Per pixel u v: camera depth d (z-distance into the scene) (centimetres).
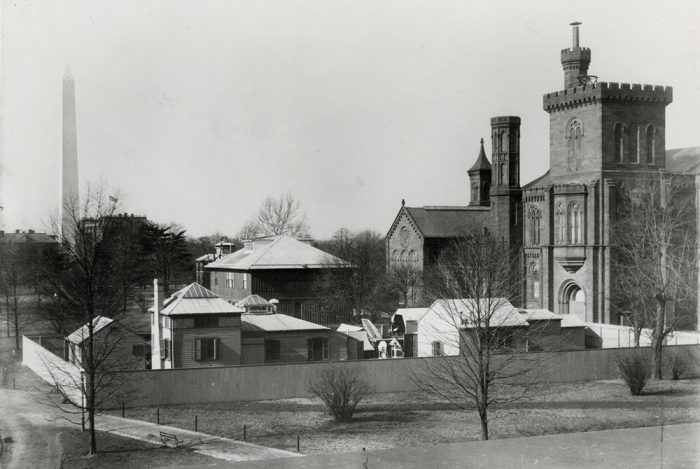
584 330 6456
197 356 5144
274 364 4366
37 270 6325
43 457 2950
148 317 6662
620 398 4416
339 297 8019
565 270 8212
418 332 5947
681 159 8475
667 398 4388
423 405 4197
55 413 4003
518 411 4034
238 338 5256
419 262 10400
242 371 4319
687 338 5747
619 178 8044
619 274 7694
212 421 3759
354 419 3828
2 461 2895
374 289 8800
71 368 4512
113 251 5397
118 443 3241
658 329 5084
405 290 8981
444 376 4475
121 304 5825
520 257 8862
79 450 3083
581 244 7981
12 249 6431
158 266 9144
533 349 6053
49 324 8025
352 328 6456
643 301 5681
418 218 10631
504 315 5034
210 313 5181
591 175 8150
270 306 6253
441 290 5578
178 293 5847
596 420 3766
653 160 8244
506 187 9744
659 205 6688
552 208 8425
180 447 3175
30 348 6003
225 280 8488
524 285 8394
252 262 7838
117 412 4025
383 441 3303
